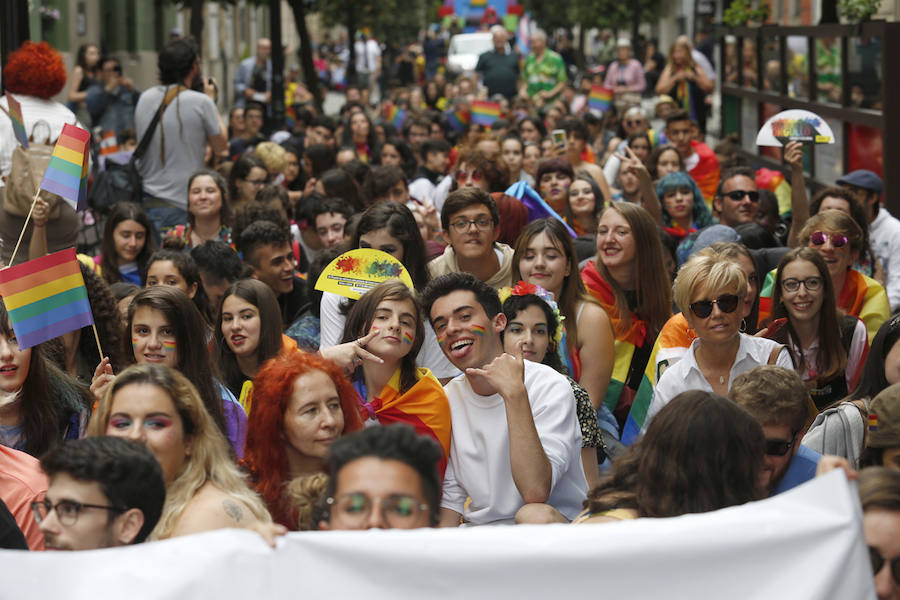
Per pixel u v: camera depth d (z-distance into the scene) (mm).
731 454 7539
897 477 6809
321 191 21172
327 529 7211
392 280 11195
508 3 89250
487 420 10336
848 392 13594
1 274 9984
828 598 5910
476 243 14453
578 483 10617
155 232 22156
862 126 24516
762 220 20609
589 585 5957
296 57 105625
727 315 12055
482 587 5957
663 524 6043
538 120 34344
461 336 10508
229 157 31125
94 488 7078
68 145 12016
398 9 106000
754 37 34844
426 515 6730
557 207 21438
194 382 11086
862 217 17406
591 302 13656
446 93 56312
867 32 23781
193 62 22703
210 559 5918
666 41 107688
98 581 5887
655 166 24625
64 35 57719
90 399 10797
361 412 10672
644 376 13336
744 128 37250
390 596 5938
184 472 8234
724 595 5957
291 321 16719
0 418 10359
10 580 5898
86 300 10367
